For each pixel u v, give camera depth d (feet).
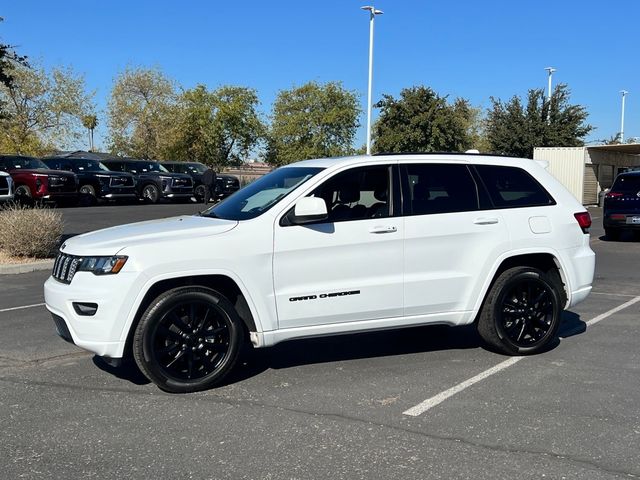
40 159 83.82
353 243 17.90
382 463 12.87
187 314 16.92
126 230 17.69
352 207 18.34
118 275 15.99
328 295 17.72
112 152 152.05
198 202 96.78
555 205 20.80
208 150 165.37
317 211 16.80
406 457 13.15
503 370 18.95
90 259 16.29
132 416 15.35
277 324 17.39
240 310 17.44
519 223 19.97
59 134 125.39
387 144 110.32
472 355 20.56
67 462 12.92
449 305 19.22
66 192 76.79
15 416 15.37
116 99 151.94
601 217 84.94
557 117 128.57
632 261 43.50
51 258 39.68
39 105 122.72
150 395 16.81
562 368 19.16
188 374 16.98
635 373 18.69
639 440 13.97
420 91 110.52
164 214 71.05
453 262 19.15
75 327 16.22
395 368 19.17
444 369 19.07
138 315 16.40
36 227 39.01
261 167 210.18
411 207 18.83
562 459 13.07
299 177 18.79
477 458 13.10
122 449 13.52
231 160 175.32
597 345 21.77
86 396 16.75
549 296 20.44
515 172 20.66
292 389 17.29
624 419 15.16
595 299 29.96
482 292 19.57
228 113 166.09
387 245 18.26
